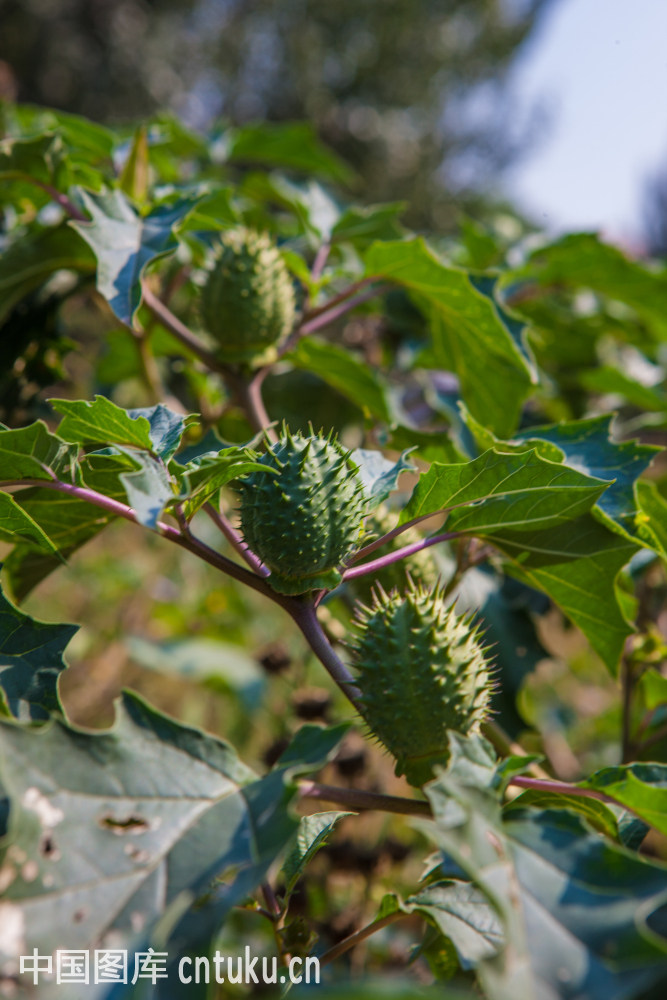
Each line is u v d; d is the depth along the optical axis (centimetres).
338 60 354
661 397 61
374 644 36
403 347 64
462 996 30
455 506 39
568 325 67
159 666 79
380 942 53
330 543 37
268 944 48
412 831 65
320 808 59
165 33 327
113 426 37
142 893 32
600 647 43
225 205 56
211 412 59
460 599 49
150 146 56
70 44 312
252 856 32
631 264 62
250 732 82
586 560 41
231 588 87
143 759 34
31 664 37
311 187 60
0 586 37
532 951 31
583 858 32
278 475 36
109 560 92
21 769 32
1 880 31
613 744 75
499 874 32
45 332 53
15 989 30
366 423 51
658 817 35
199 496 36
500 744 47
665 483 53
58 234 49
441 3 357
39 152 48
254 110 345
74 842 32
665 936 36
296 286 59
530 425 68
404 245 49
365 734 38
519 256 67
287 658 64
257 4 336
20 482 38
